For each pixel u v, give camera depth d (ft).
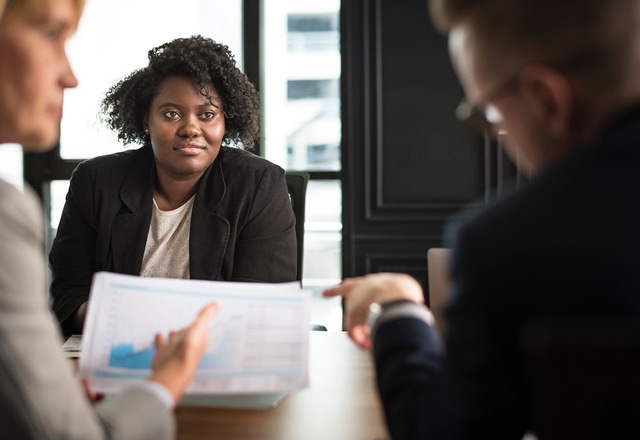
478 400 2.39
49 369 2.83
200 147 7.26
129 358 4.37
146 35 13.96
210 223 7.27
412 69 13.37
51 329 2.95
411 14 13.32
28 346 2.78
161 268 7.25
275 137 14.03
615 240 2.16
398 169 13.48
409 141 13.43
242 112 7.71
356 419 4.27
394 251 13.56
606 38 2.29
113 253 7.24
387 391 2.87
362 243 13.62
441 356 2.93
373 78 13.43
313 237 13.94
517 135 2.56
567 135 2.43
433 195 13.46
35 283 2.86
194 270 7.15
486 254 2.28
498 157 13.23
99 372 4.34
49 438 2.77
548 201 2.27
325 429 4.11
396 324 3.08
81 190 7.46
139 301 4.48
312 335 6.50
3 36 3.17
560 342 1.90
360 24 13.38
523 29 2.36
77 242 7.43
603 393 1.91
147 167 7.57
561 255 2.19
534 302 2.21
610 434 1.92
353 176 13.57
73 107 14.02
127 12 13.94
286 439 3.97
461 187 13.41
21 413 2.73
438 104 13.37
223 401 4.58
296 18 13.84
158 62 7.38
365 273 13.62
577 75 2.33
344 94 13.51
